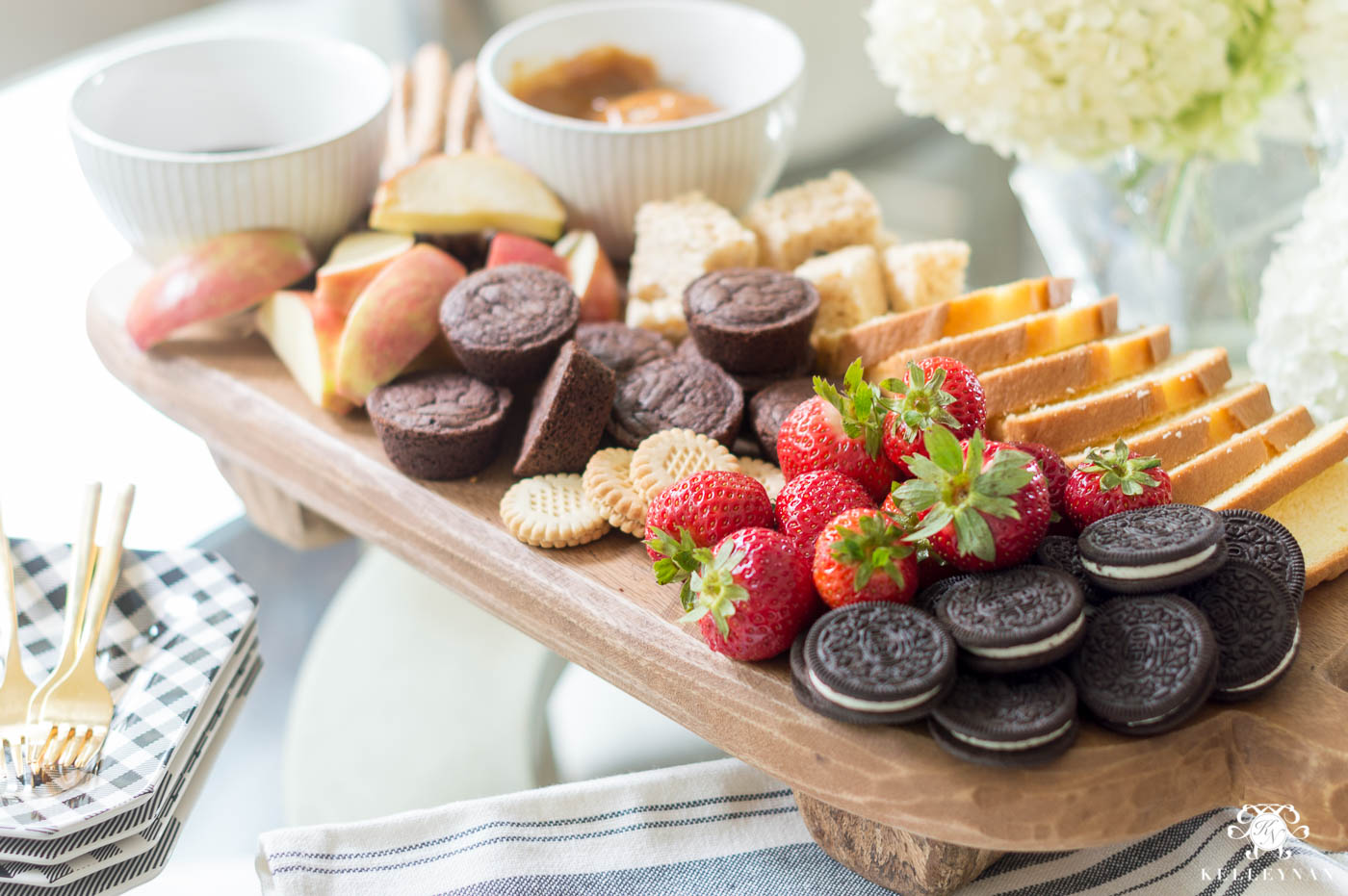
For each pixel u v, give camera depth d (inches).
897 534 40.8
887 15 48.5
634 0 54.1
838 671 40.3
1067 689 40.3
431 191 50.6
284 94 53.0
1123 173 50.6
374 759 48.1
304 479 47.9
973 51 47.6
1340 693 41.4
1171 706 40.1
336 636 51.0
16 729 43.5
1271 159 49.4
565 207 52.0
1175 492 44.5
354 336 47.4
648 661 43.3
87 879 43.0
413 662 50.1
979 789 40.6
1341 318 46.1
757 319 47.1
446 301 47.6
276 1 64.0
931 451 40.7
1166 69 47.1
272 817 47.9
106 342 50.6
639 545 45.4
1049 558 41.8
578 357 45.4
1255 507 44.4
